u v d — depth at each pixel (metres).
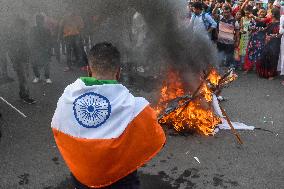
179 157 4.75
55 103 6.69
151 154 1.98
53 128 2.00
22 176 4.31
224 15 8.77
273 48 8.29
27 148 5.00
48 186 4.12
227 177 4.31
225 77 5.67
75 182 2.14
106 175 1.95
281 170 4.49
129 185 2.05
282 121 6.00
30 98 6.82
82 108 1.92
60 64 9.37
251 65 8.85
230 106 6.64
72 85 1.99
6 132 5.48
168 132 5.45
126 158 1.93
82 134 1.92
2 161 4.64
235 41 9.02
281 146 5.12
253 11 9.82
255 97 7.17
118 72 2.09
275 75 8.62
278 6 8.53
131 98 1.96
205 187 4.09
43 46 7.50
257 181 4.24
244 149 5.00
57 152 4.90
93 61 2.02
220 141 5.21
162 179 4.23
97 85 1.93
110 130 1.90
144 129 1.95
